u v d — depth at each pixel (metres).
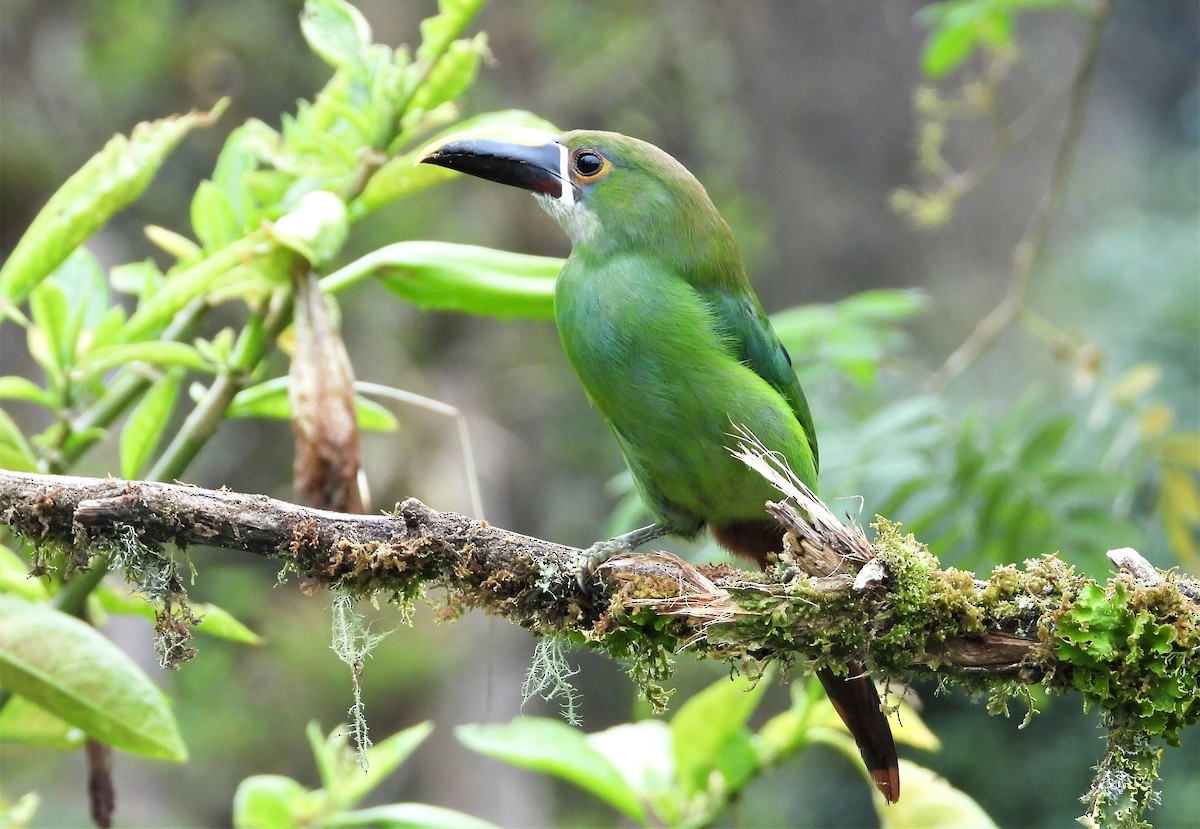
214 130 19.61
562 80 21.59
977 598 5.56
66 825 19.53
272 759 21.14
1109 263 20.27
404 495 20.95
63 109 19.36
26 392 7.02
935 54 12.15
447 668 22.33
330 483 6.70
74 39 19.48
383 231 19.48
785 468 6.23
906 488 9.91
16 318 6.65
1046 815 17.48
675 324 7.55
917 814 7.08
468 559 5.78
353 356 21.11
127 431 7.33
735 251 8.09
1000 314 11.58
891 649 5.62
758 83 26.75
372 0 21.12
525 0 21.39
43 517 5.52
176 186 19.48
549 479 22.42
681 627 5.78
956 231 27.56
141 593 5.67
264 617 21.48
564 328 7.81
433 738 22.20
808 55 27.34
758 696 7.20
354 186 7.48
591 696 23.41
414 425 21.19
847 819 20.28
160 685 20.56
